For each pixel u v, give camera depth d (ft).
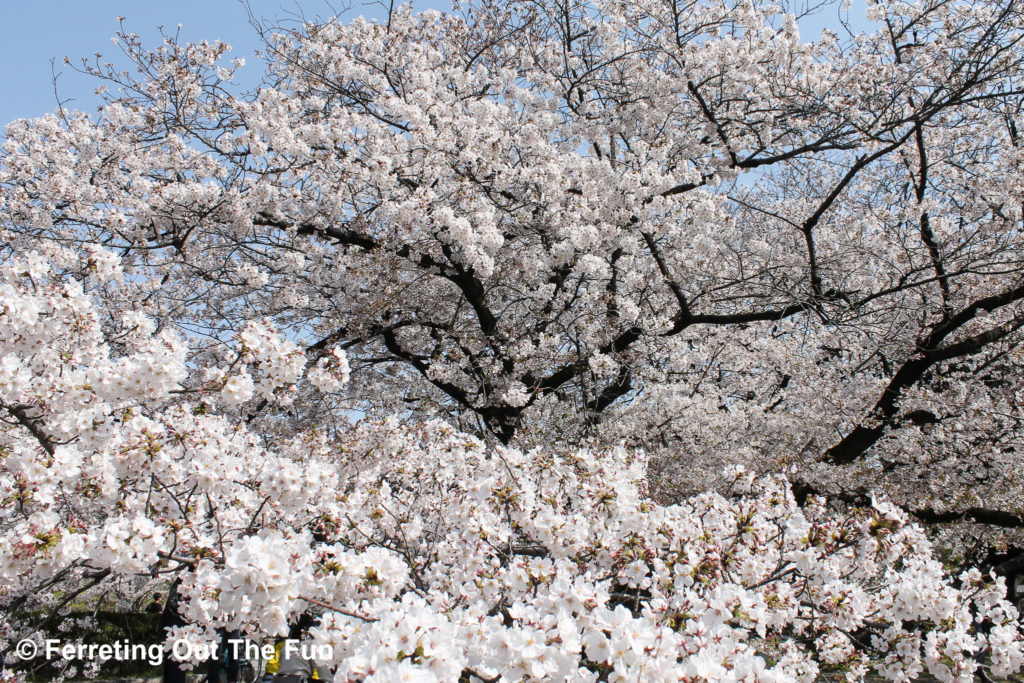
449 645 7.57
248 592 7.76
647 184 26.68
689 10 31.83
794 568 11.28
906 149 28.63
